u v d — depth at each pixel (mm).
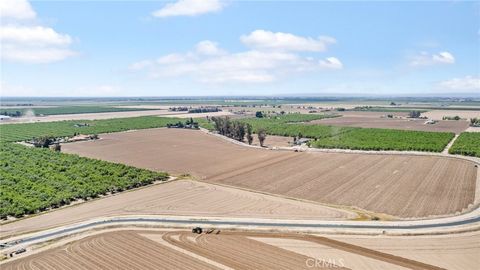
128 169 114938
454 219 73375
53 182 99250
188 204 84688
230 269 54781
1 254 60062
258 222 73125
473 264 55906
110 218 75688
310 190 95062
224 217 76188
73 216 77250
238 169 118750
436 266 55344
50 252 60812
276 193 93250
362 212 78750
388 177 105812
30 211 79188
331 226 70688
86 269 55125
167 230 69812
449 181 100750
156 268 55250
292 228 69812
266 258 58281
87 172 110188
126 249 61688
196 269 54844
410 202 84500
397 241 64062
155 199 88375
